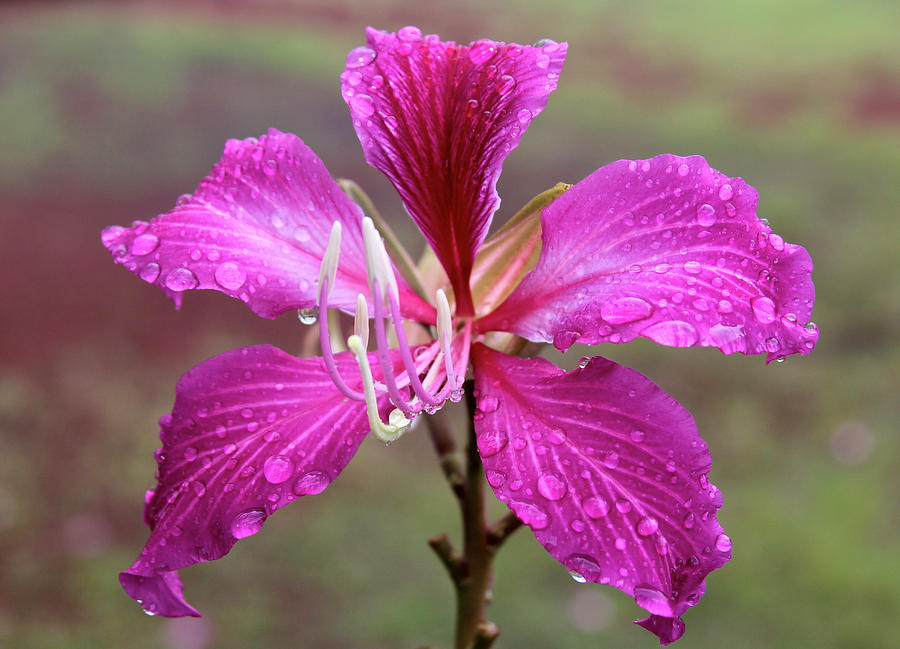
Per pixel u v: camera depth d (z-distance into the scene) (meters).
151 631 0.87
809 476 1.03
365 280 0.38
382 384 0.37
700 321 0.35
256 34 2.64
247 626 0.87
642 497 0.35
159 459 0.36
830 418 1.13
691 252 0.36
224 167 0.38
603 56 2.51
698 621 0.84
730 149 1.90
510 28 2.74
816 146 1.90
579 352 1.25
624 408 0.35
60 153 1.90
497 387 0.37
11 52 2.40
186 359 1.30
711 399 1.18
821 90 2.22
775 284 0.35
